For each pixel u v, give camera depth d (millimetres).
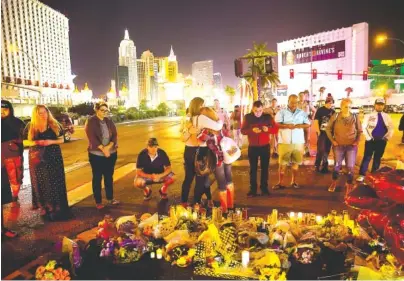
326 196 6336
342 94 80500
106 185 6211
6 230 4867
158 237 4383
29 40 125062
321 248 3926
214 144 5332
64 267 3779
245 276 3582
